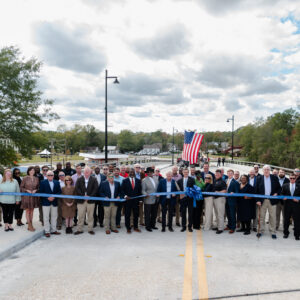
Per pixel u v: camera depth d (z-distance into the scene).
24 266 5.18
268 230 8.09
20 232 7.11
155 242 6.75
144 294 4.09
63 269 5.03
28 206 7.25
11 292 4.16
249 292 4.16
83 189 7.48
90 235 7.37
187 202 7.94
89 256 5.71
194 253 5.92
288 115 73.56
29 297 4.01
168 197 7.93
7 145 16.16
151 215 8.15
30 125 16.22
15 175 8.52
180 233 7.69
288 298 3.98
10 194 7.16
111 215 7.71
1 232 7.11
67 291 4.19
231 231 7.73
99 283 4.45
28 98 15.97
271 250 6.15
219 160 41.38
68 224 7.57
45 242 6.70
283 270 5.00
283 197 7.12
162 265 5.23
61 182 8.48
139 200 7.99
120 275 4.76
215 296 4.04
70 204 7.43
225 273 4.86
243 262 5.40
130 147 141.00
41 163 49.41
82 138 123.56
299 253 5.95
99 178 8.84
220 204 7.74
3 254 5.55
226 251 6.07
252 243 6.71
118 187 7.66
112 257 5.66
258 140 69.94
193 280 4.57
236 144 107.50
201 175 9.07
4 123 15.82
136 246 6.41
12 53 15.79
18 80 15.89
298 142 53.34
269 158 62.88
